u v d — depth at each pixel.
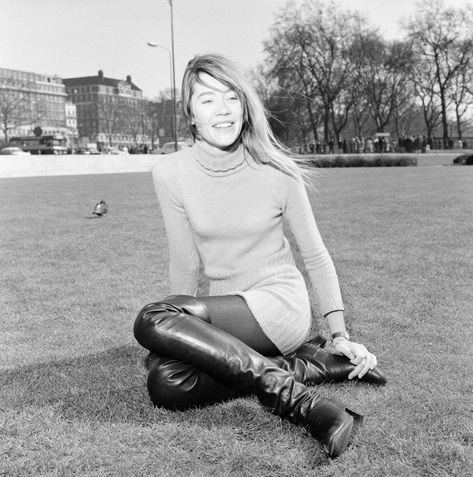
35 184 24.70
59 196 17.14
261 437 2.38
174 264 3.04
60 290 5.25
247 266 2.84
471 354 3.35
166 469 2.16
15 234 9.09
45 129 133.25
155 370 2.57
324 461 2.19
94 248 7.58
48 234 9.02
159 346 2.40
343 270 5.79
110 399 2.76
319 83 54.12
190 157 2.88
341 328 2.88
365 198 13.85
